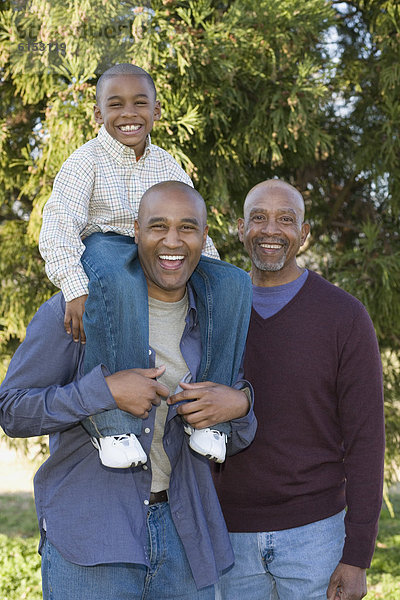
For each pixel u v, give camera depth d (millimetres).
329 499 2805
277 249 2973
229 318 2281
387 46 6230
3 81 6391
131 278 2127
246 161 6473
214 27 5527
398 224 6887
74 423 2090
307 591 2725
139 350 2129
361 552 2689
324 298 2861
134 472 2207
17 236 6676
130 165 2738
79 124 5496
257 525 2768
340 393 2805
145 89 2803
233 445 2471
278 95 5781
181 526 2271
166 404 2281
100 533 2104
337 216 7164
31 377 2178
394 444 6707
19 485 11055
